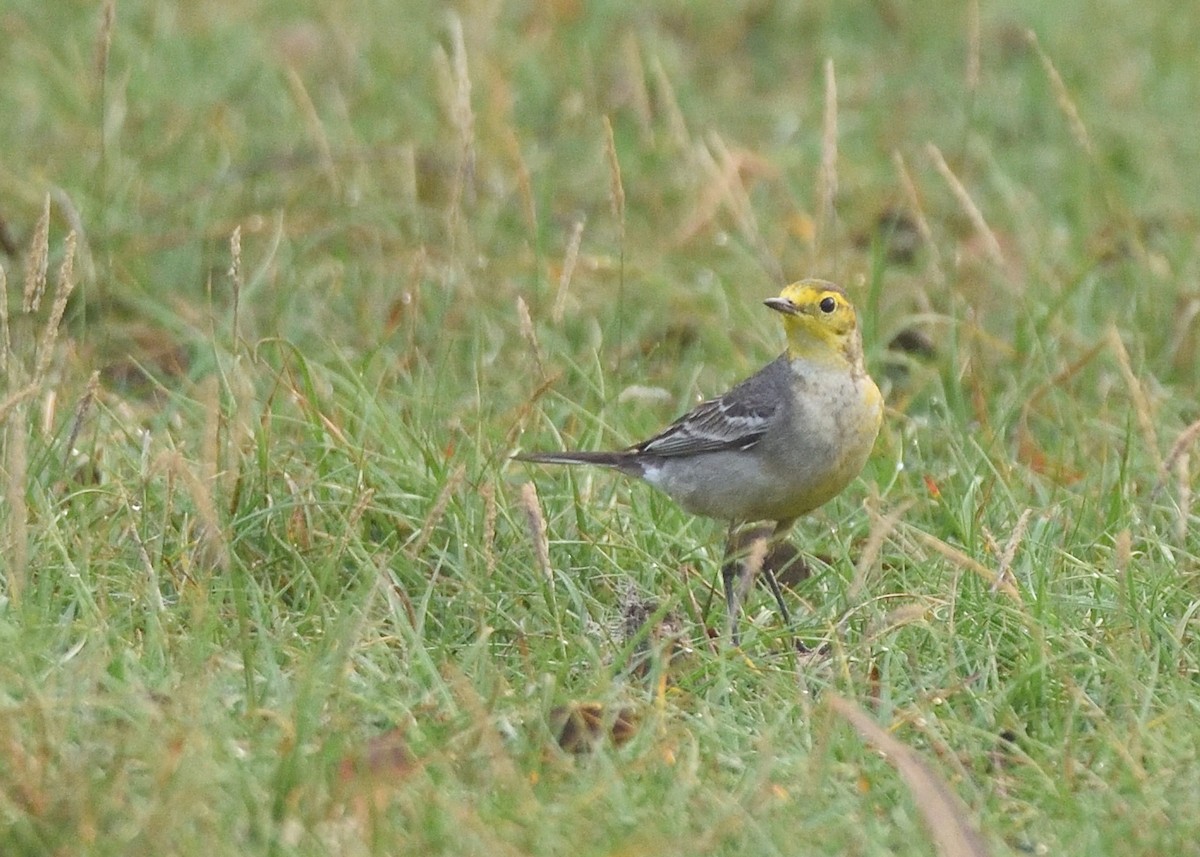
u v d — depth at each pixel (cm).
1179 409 1402
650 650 1009
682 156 1823
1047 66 1553
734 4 2236
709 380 1464
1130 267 1616
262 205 1642
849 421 1147
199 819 817
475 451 1198
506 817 838
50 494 1117
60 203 1492
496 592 1104
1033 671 986
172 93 1839
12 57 1895
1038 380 1430
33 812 808
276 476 1179
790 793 880
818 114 1980
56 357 1396
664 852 805
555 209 1748
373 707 918
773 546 1188
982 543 1164
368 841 809
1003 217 1769
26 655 927
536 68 1972
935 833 805
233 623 1051
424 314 1497
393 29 2039
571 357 1430
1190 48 2097
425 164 1717
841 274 1530
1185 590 1116
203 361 1409
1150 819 862
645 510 1238
